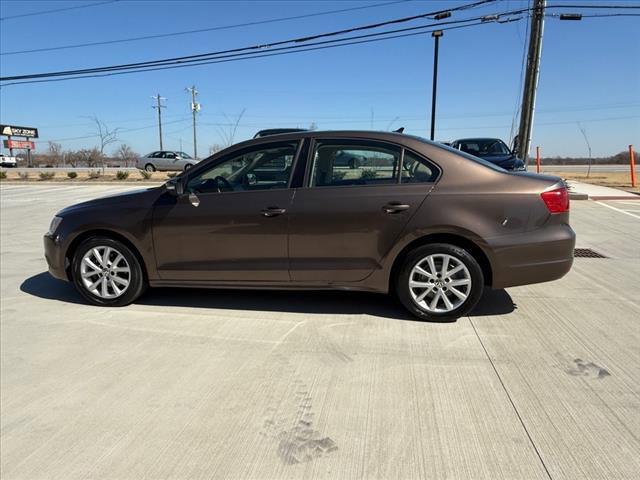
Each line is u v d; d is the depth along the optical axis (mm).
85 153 66875
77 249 4910
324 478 2414
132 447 2695
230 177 4617
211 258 4609
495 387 3219
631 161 17156
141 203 4727
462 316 4328
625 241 7809
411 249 4293
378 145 4375
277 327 4312
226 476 2445
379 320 4438
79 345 4023
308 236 4375
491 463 2488
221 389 3275
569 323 4297
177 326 4387
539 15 15203
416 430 2775
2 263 7043
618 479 2355
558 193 4195
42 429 2879
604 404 2996
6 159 61188
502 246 4121
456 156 4301
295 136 4539
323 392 3209
